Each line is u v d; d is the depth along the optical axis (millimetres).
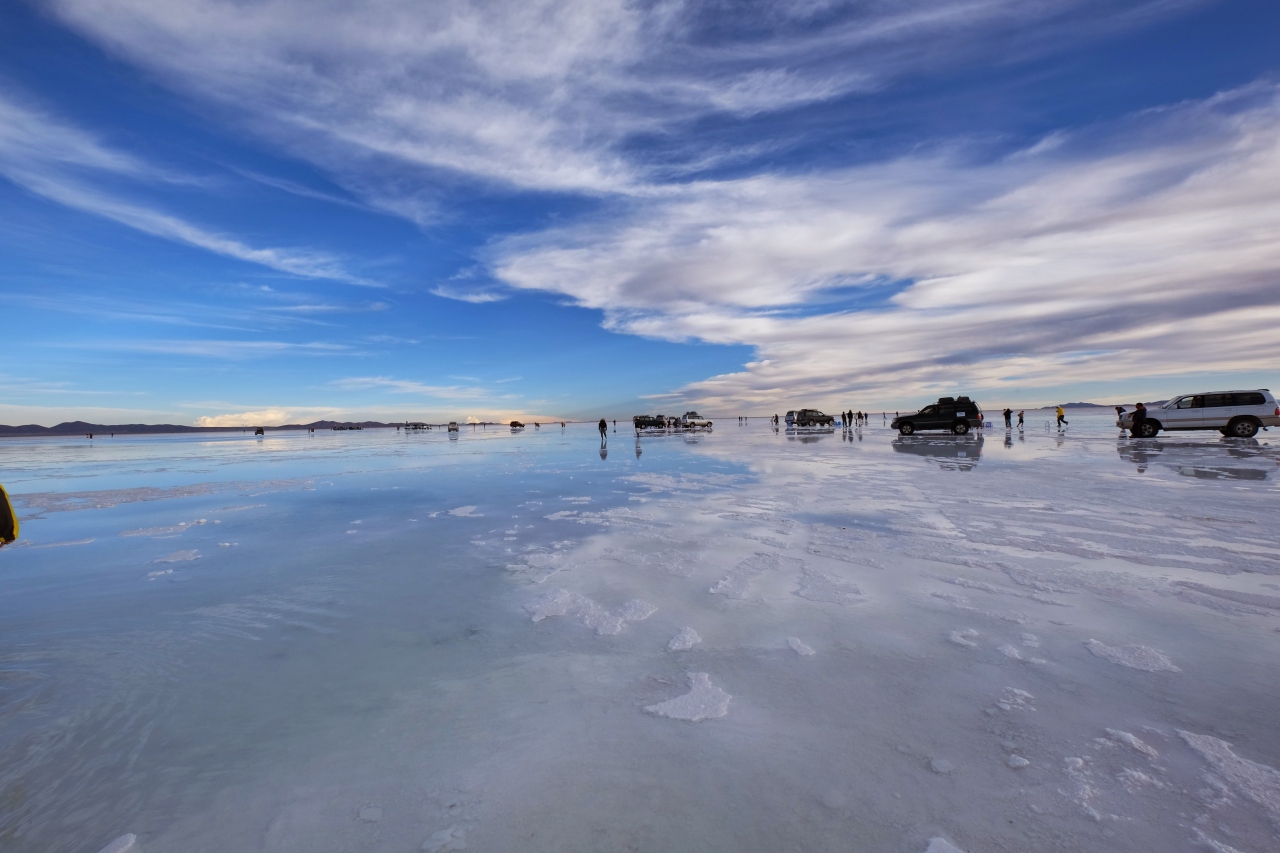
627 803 2027
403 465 17547
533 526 7184
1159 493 8305
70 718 2729
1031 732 2398
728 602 4195
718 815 1951
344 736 2523
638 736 2461
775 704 2703
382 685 3010
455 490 10922
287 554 6000
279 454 27094
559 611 4094
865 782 2104
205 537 6984
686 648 3400
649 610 4070
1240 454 13945
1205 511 6977
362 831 1930
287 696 2908
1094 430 32625
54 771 2309
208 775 2266
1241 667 2949
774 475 12062
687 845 1820
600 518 7605
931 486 9695
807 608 4023
